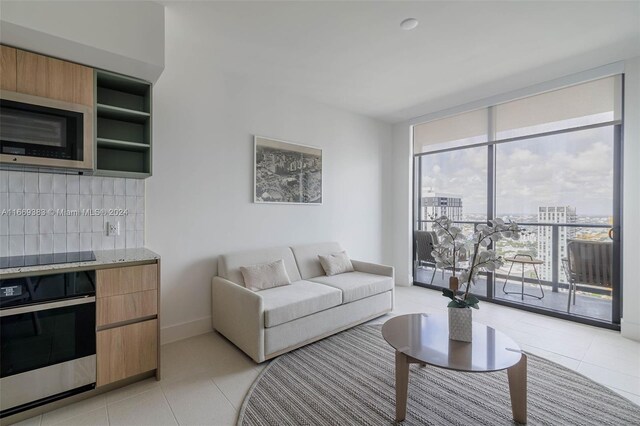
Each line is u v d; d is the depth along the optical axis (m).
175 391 1.95
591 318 3.13
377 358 2.41
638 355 2.45
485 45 2.56
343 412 1.75
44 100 1.82
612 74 2.88
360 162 4.42
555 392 1.94
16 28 1.58
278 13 2.14
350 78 3.22
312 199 3.83
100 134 2.35
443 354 1.64
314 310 2.62
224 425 1.65
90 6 1.79
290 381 2.07
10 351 1.58
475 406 1.81
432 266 4.62
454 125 4.18
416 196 4.78
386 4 2.04
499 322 3.18
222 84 3.02
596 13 2.12
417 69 3.01
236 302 2.50
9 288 1.58
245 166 3.20
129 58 1.92
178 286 2.75
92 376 1.83
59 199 2.18
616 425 1.64
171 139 2.70
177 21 2.23
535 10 2.10
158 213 2.63
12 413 1.60
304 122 3.74
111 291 1.90
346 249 4.26
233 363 2.33
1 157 1.69
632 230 2.77
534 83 3.33
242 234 3.18
